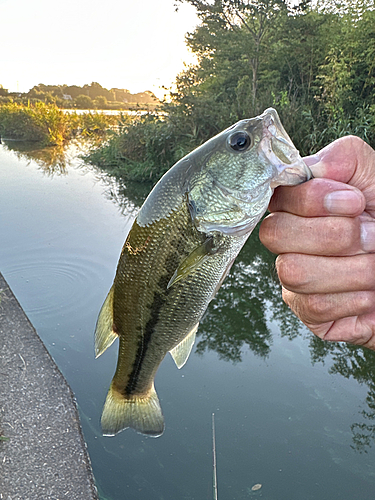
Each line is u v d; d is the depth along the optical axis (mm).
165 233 233
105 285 861
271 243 170
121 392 281
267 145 215
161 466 440
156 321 246
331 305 166
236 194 222
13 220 1298
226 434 479
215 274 237
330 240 157
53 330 703
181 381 570
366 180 172
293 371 589
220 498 402
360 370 588
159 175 1934
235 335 683
